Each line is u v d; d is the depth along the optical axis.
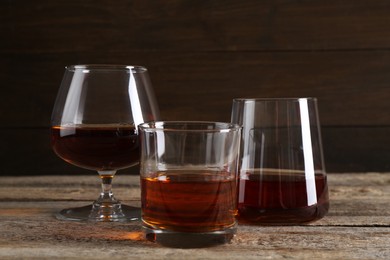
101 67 0.77
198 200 0.66
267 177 0.74
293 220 0.74
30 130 1.23
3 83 1.22
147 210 0.68
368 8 1.21
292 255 0.65
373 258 0.64
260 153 0.74
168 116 1.22
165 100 1.22
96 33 1.21
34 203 0.86
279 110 0.74
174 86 1.22
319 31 1.21
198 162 0.66
